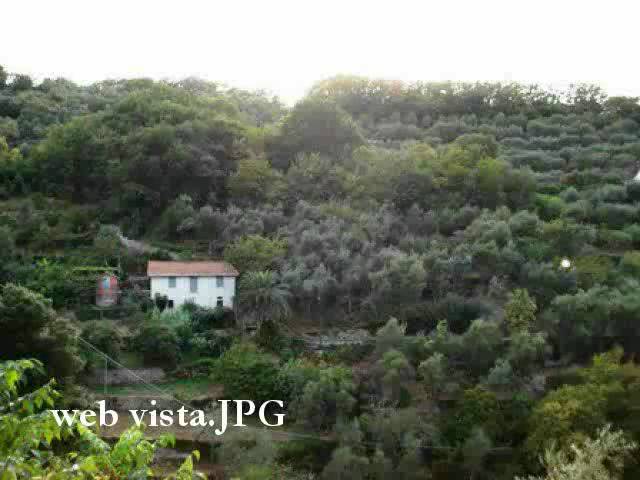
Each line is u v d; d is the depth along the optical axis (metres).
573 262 59.81
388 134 102.50
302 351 51.06
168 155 71.94
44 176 75.25
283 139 80.56
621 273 59.66
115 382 46.94
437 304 54.66
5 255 58.88
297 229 63.31
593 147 95.88
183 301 55.41
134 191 69.75
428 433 42.22
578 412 40.12
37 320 40.38
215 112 88.06
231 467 38.50
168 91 95.81
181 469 12.96
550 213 72.75
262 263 57.09
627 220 72.31
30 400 12.80
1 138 80.75
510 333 51.47
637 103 118.62
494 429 42.41
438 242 63.59
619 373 44.56
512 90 121.31
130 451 12.64
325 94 122.19
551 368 50.53
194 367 48.94
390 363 45.72
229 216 66.69
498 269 58.19
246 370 45.78
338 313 55.84
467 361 48.09
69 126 79.38
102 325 49.31
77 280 55.66
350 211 66.25
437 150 87.06
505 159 87.50
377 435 41.50
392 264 55.25
